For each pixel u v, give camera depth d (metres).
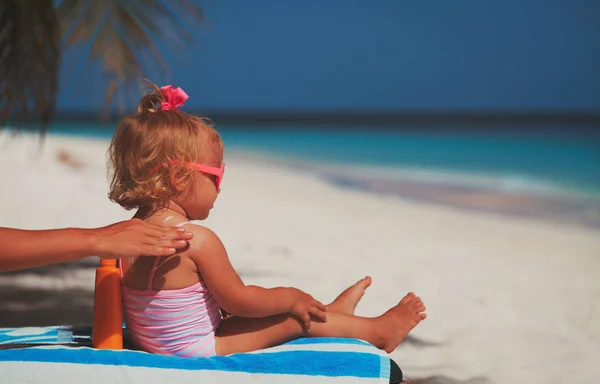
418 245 9.74
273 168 21.52
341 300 3.99
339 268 8.12
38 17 5.89
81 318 5.77
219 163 3.38
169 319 3.25
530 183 18.39
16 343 3.56
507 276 7.98
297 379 3.15
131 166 3.21
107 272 3.34
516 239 10.34
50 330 3.88
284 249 9.13
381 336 3.70
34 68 6.05
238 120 90.56
